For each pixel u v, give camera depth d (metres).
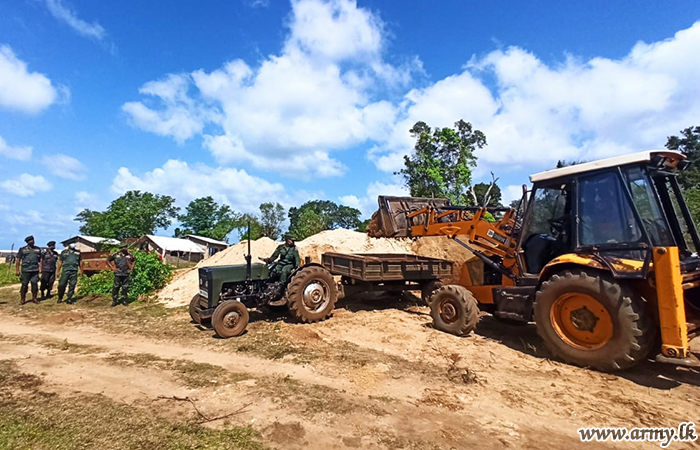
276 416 3.32
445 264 8.55
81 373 4.43
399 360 4.94
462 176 30.02
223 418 3.27
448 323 6.33
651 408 3.62
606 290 4.41
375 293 9.66
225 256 12.85
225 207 68.25
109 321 7.45
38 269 9.69
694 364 3.72
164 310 8.52
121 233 42.31
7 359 4.96
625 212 4.61
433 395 3.84
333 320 7.15
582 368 4.65
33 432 2.97
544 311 5.01
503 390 4.00
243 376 4.34
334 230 15.52
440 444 2.91
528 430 3.17
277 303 7.14
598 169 4.95
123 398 3.70
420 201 8.38
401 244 14.47
